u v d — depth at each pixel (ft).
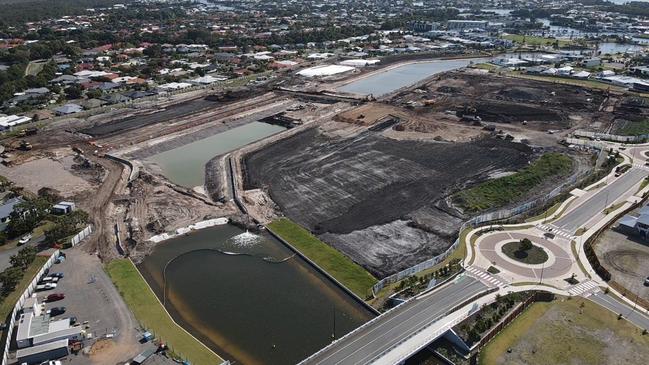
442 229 310.65
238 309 242.99
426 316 224.94
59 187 369.50
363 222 321.52
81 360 202.80
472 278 256.73
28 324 216.13
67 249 287.89
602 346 211.61
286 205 345.92
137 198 354.13
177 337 220.84
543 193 357.61
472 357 206.39
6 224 306.55
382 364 193.47
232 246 299.38
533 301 241.35
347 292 254.27
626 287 250.37
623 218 310.65
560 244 288.92
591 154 426.92
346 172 395.75
